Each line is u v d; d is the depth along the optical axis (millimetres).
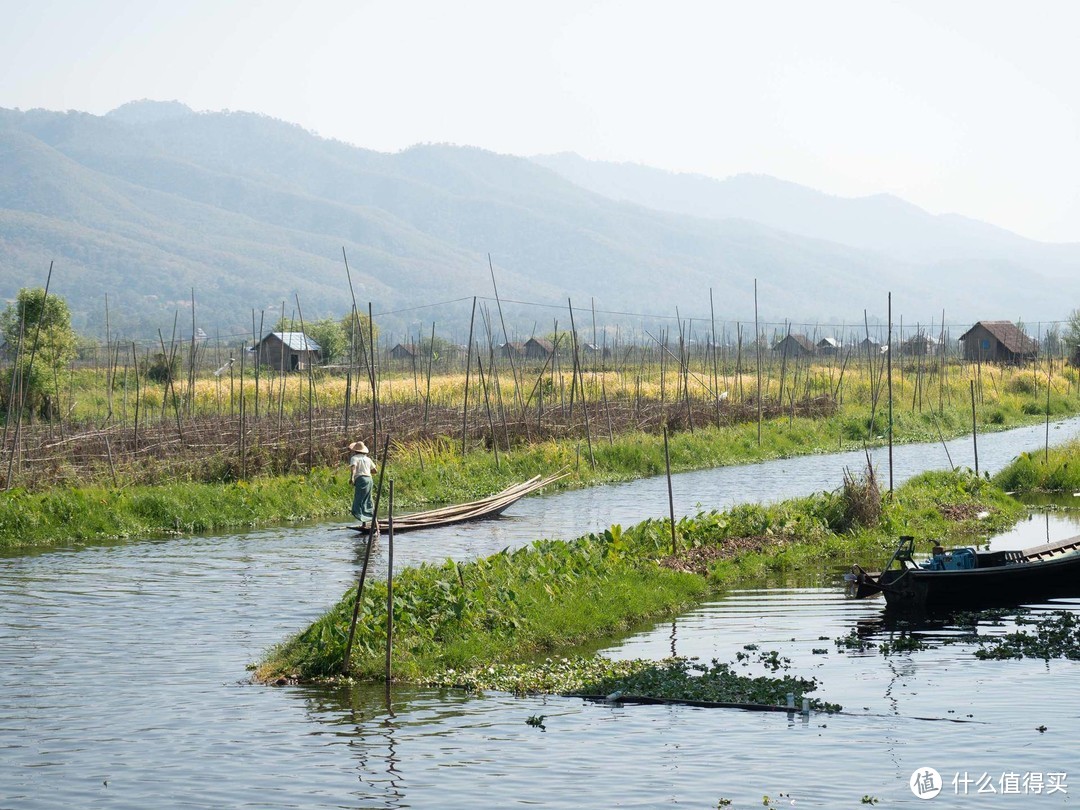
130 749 12773
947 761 12219
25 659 16594
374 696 14875
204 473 34500
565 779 11781
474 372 83312
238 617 19266
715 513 26438
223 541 27609
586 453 42688
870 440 54969
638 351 137500
